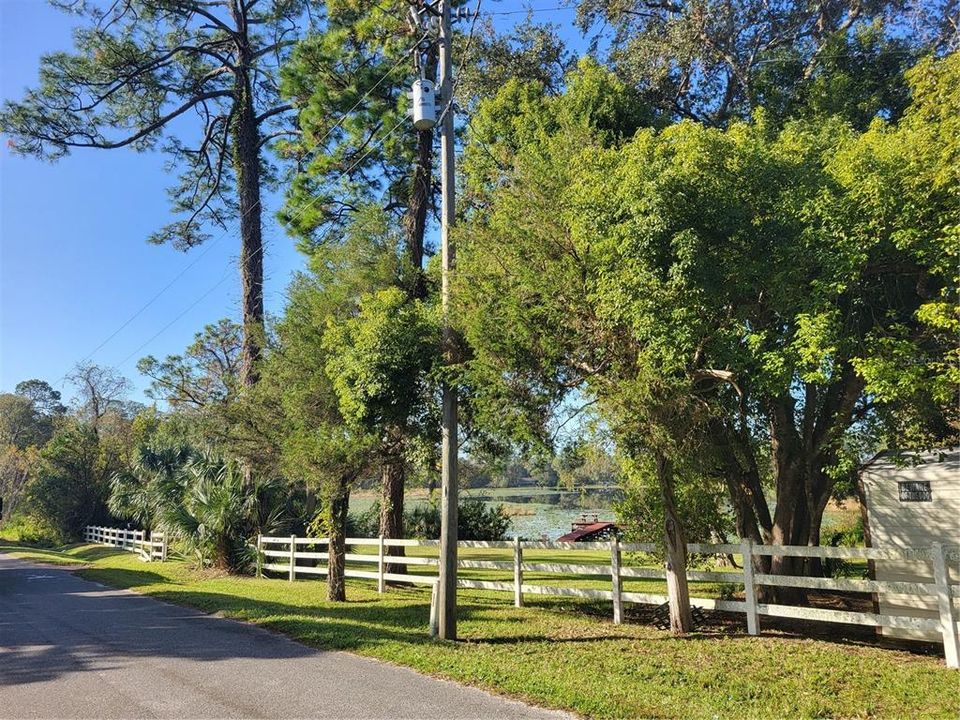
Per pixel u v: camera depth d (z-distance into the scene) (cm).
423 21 1941
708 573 1125
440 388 1185
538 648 960
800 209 877
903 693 746
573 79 1537
